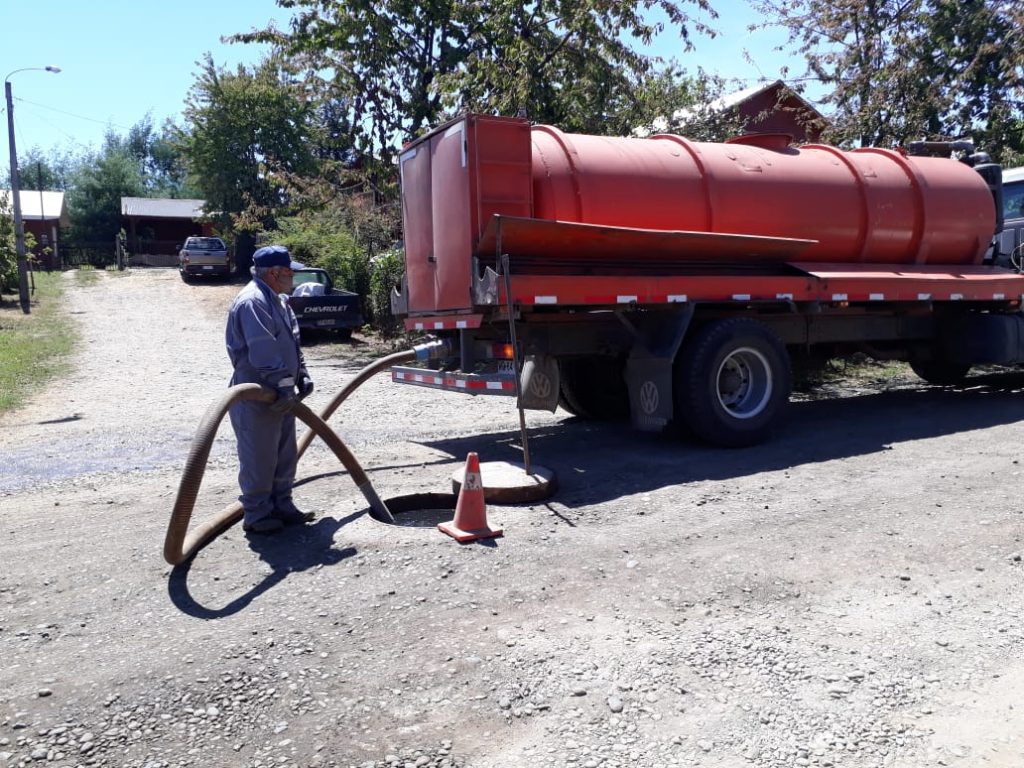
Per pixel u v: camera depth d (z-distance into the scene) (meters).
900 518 5.17
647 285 7.03
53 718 3.10
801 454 7.07
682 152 7.78
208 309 25.80
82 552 4.91
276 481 5.24
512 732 2.96
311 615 3.92
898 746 2.87
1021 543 4.70
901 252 8.95
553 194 6.99
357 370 14.05
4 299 27.11
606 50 17.06
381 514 5.48
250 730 3.01
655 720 3.02
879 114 18.11
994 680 3.28
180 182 85.50
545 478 5.85
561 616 3.87
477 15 17.77
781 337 8.60
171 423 9.37
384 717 3.07
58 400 11.21
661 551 4.67
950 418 8.62
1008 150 18.12
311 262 23.14
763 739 2.90
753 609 3.92
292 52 18.78
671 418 7.16
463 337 7.12
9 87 23.84
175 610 4.04
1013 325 9.62
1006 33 17.47
